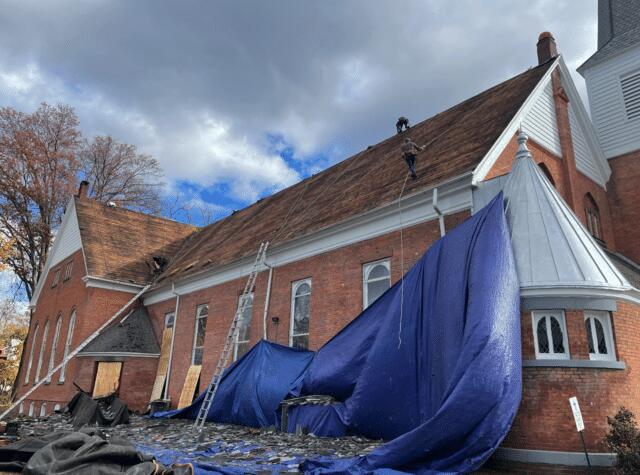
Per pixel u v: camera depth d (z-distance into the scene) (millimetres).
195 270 22406
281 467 7855
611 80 19500
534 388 8305
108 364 22016
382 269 13672
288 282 16844
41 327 29500
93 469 6168
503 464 8180
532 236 9516
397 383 10039
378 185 15930
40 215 35656
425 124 19906
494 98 16781
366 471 7410
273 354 14828
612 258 15172
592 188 17531
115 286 25203
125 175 43875
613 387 8328
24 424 15719
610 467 7598
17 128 34906
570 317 8648
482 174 11820
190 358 20891
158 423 15773
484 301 8523
